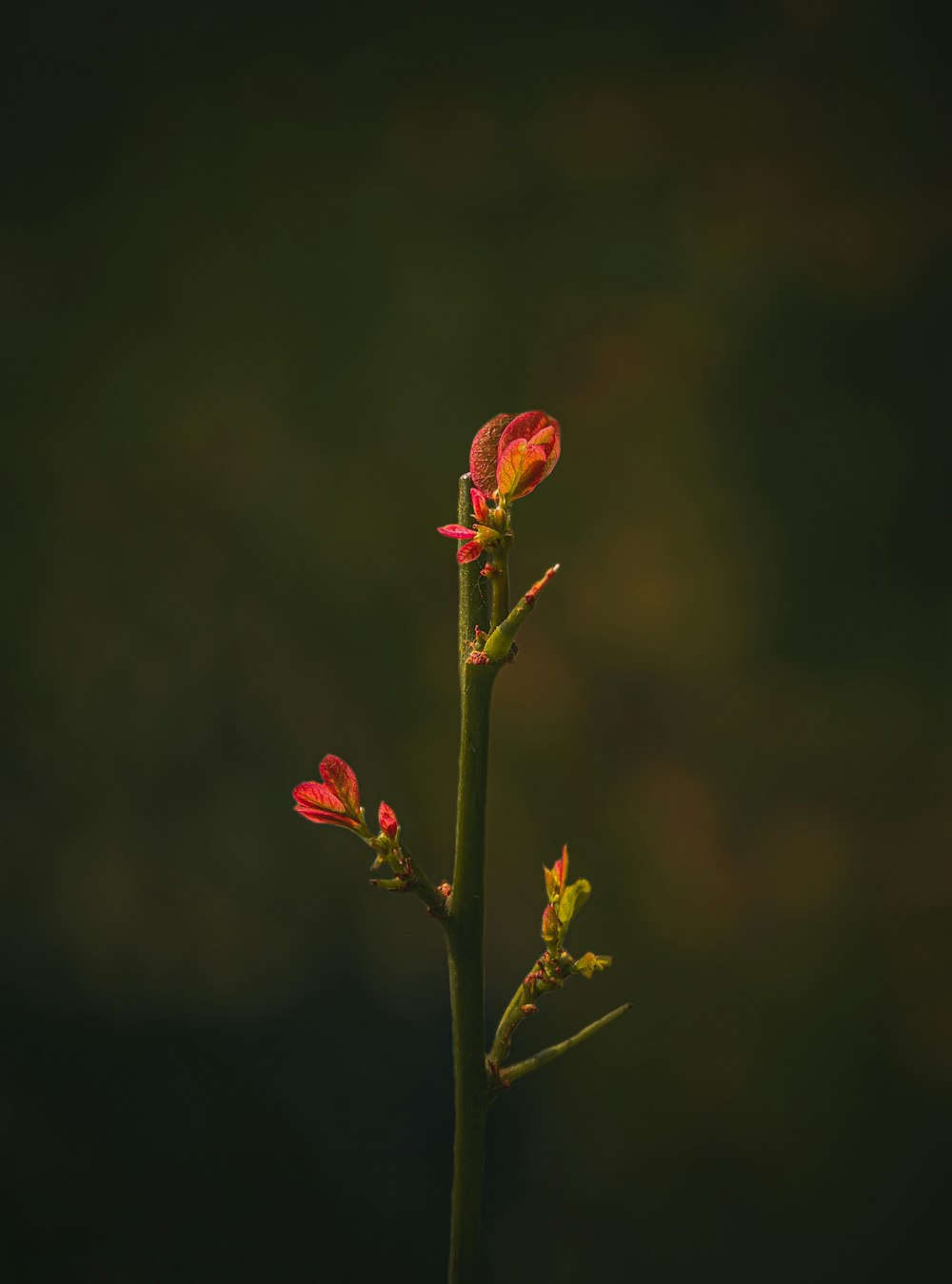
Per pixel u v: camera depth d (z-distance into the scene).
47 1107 3.14
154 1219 2.95
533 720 4.03
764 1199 3.18
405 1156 3.16
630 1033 3.54
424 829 3.91
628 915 3.82
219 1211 3.00
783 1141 3.30
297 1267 2.89
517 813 3.94
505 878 3.87
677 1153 3.27
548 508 4.16
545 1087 3.37
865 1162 3.26
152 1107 3.20
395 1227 3.01
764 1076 3.45
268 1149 3.13
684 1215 3.13
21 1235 2.84
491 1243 3.00
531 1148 3.22
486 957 3.75
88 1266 2.82
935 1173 3.21
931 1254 3.04
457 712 4.03
